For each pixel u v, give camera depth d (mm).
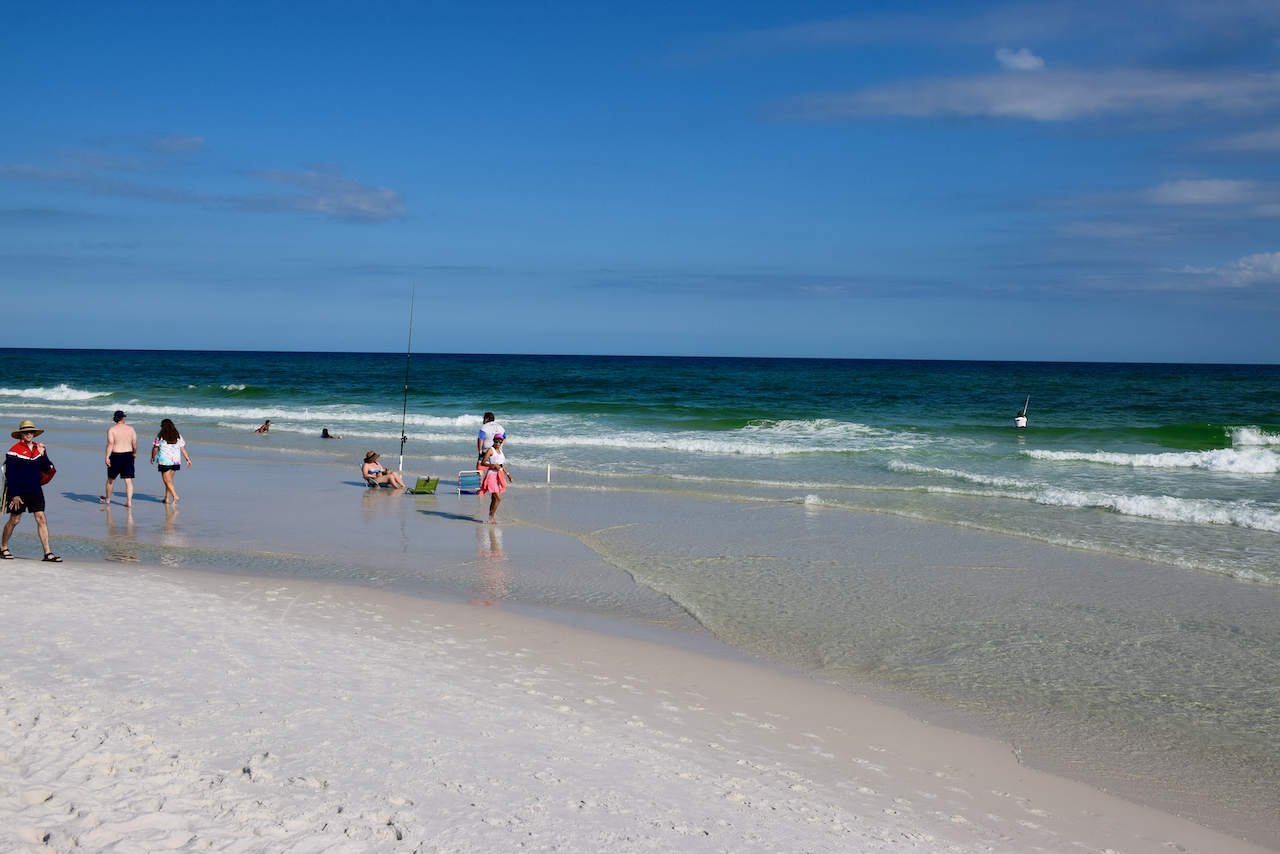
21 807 3373
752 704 5961
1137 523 13141
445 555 10797
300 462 19828
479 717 5102
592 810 3943
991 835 4227
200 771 3920
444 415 32562
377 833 3484
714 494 15727
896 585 9586
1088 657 7340
